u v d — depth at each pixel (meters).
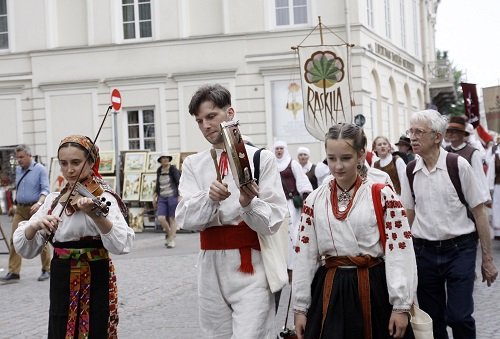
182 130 23.84
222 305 4.46
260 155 4.48
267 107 23.27
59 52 24.70
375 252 4.04
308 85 12.05
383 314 4.01
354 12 23.03
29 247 4.47
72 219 4.36
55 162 20.89
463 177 5.27
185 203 4.43
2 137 25.30
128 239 4.43
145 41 24.06
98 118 24.52
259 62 23.33
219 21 23.72
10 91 25.23
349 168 4.01
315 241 4.18
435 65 34.72
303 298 4.16
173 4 23.95
